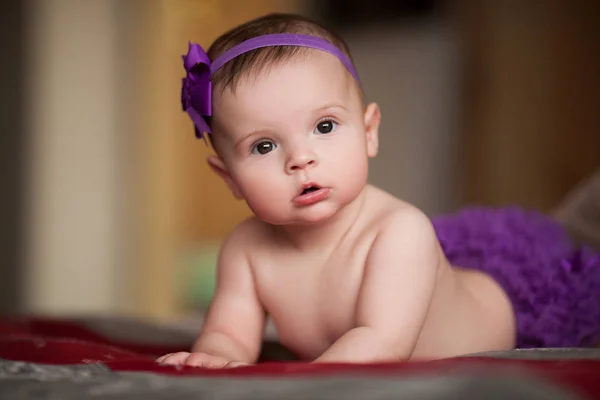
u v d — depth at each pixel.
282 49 1.36
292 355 1.75
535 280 1.76
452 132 4.80
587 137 4.31
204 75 1.40
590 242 2.23
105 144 4.02
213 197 4.38
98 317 2.19
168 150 4.12
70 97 3.98
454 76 4.80
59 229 3.96
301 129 1.32
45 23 3.96
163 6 4.05
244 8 4.29
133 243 4.06
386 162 5.02
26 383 0.93
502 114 4.52
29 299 3.89
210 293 4.20
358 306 1.34
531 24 4.45
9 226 3.91
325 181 1.32
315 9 5.01
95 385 0.89
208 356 1.20
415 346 1.43
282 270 1.46
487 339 1.62
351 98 1.38
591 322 1.74
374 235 1.39
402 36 5.00
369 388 0.76
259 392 0.79
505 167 4.51
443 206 4.83
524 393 0.70
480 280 1.72
